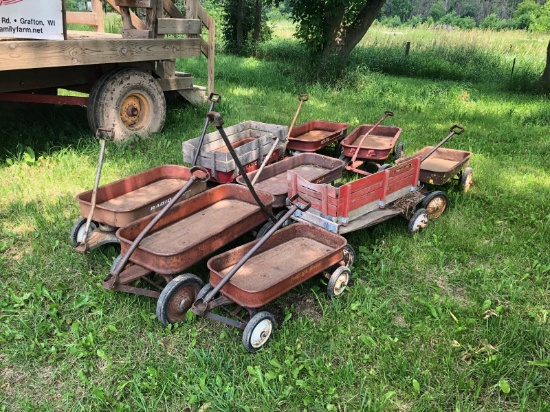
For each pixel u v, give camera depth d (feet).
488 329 11.22
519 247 14.83
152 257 11.02
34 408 9.19
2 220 15.25
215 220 13.89
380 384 9.76
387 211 14.52
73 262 13.24
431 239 15.25
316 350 10.72
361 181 13.43
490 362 10.22
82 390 9.65
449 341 10.91
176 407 9.30
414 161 15.38
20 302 11.73
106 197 14.48
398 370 10.09
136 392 9.45
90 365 10.14
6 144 20.36
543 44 68.59
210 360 10.23
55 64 17.67
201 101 28.32
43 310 11.57
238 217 14.05
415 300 12.28
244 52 57.77
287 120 27.09
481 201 18.01
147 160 19.88
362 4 42.29
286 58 53.67
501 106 33.88
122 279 11.37
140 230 12.41
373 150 18.89
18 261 13.39
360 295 12.37
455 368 10.27
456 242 14.97
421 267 13.84
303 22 41.96
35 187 17.37
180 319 11.29
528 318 11.86
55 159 19.29
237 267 10.75
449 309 11.96
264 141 18.17
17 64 16.55
